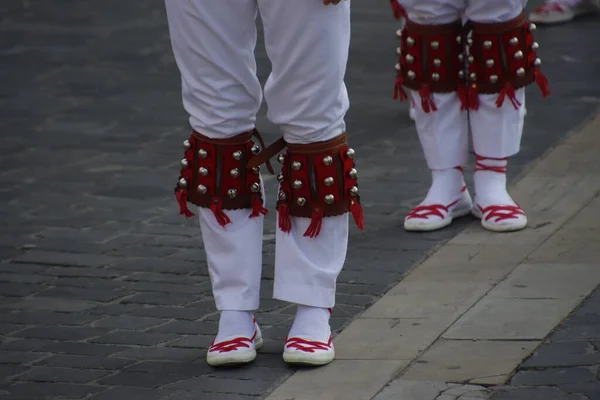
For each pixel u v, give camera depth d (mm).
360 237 12141
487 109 12023
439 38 11938
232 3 8422
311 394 8625
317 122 8625
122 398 8789
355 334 9703
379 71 18812
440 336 9508
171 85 18719
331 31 8344
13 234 12703
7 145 15961
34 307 10766
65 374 9289
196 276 11406
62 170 14883
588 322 9484
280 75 8523
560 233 11750
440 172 12375
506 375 8633
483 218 12148
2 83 19062
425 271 11078
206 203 8938
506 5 11586
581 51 19094
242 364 9219
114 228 12828
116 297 10938
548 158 14141
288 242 8953
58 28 22562
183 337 9961
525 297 10141
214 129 8766
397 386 8617
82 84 18875
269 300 10656
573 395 8219
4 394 8961
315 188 8766
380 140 15453
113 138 16156
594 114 15805
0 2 24859
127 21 22984
